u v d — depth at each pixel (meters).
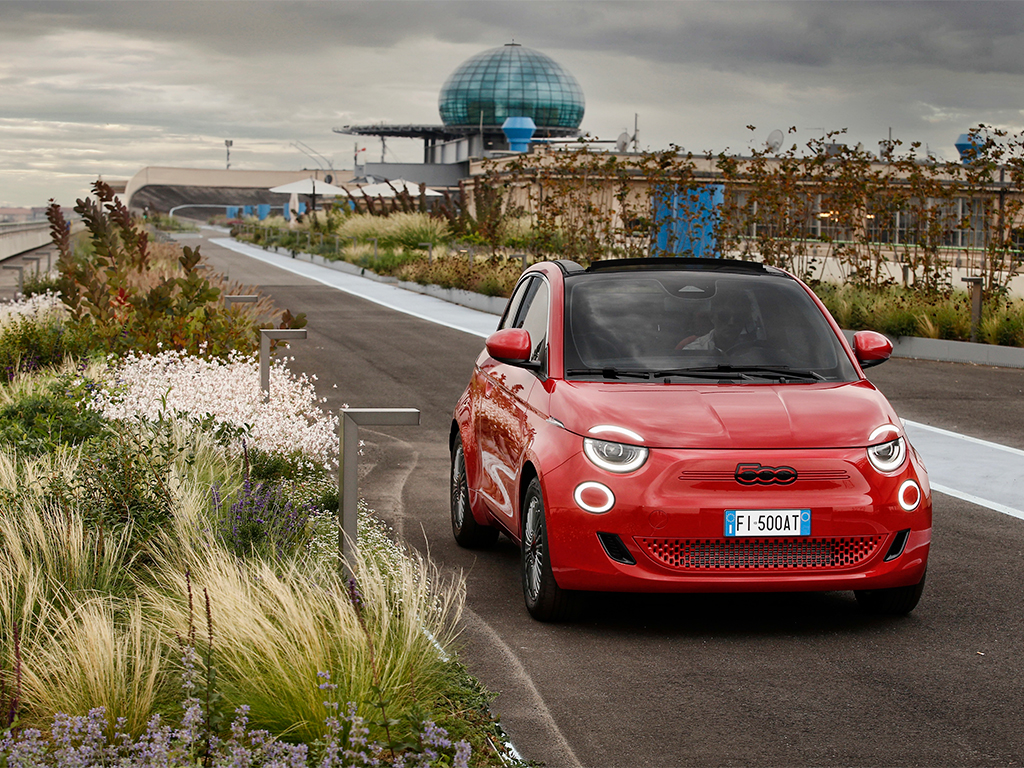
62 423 9.39
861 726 4.59
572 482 5.58
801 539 5.52
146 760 3.64
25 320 14.46
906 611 6.00
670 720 4.65
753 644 5.59
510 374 6.79
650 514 5.45
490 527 7.39
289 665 4.39
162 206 156.00
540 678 5.12
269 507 6.84
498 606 6.21
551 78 99.38
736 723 4.62
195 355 13.16
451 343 20.08
